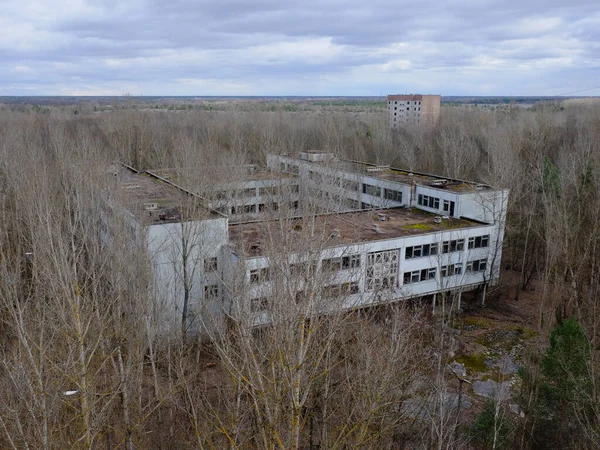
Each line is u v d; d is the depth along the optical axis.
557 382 24.92
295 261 16.94
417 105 189.62
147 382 29.28
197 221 36.78
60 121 101.75
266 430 19.25
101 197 34.88
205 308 30.12
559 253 43.38
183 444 24.47
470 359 38.53
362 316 28.69
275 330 16.05
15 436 19.84
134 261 28.06
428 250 44.41
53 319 22.06
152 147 86.56
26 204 35.09
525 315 46.31
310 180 48.84
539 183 53.78
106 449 24.52
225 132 95.62
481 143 90.62
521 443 23.91
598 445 20.38
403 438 23.16
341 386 23.31
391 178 60.94
